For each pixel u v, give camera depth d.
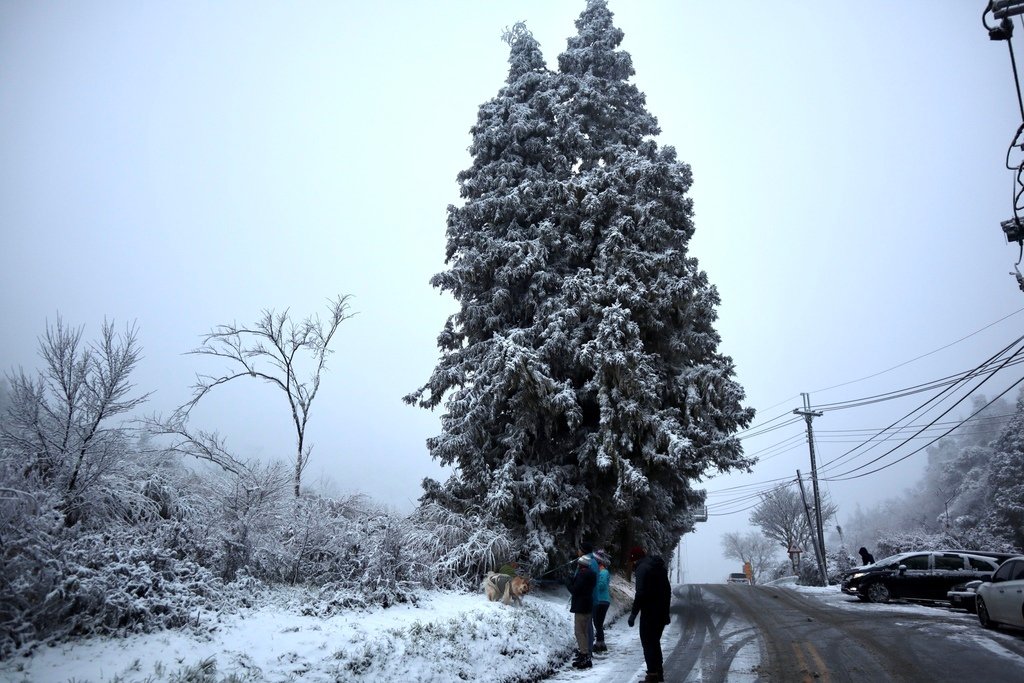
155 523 9.16
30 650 5.77
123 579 7.20
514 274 18.39
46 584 6.27
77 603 6.55
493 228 19.70
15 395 8.50
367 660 7.35
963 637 11.70
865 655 10.24
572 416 16.77
